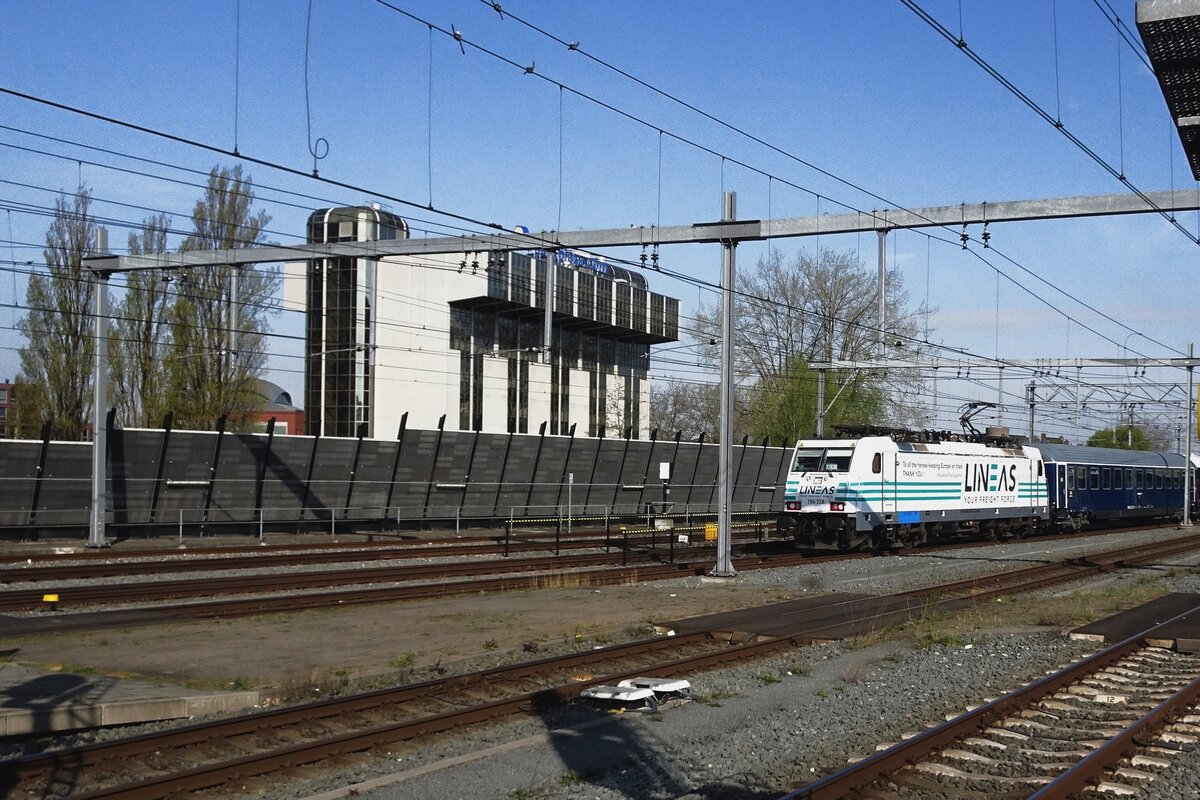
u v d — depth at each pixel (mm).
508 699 10977
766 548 34406
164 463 29891
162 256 24250
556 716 10867
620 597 20719
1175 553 36156
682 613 18422
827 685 12766
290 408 80875
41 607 17875
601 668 13398
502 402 63875
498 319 63750
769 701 11773
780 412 53281
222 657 13531
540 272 60188
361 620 17078
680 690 11883
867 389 52906
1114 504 49750
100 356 26781
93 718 10086
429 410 60188
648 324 69438
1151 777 8719
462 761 9086
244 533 31953
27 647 14109
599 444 40969
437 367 60062
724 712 11180
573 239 21266
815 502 32375
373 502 34688
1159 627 16828
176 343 43562
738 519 47188
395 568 24078
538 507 39469
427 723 10031
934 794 8320
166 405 43281
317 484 33156
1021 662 14320
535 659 13734
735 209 22484
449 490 36469
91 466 28047
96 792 7699
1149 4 11258
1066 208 18344
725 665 13844
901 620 18109
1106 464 49156
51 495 28516
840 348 51875
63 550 26125
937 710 11383
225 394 44281
